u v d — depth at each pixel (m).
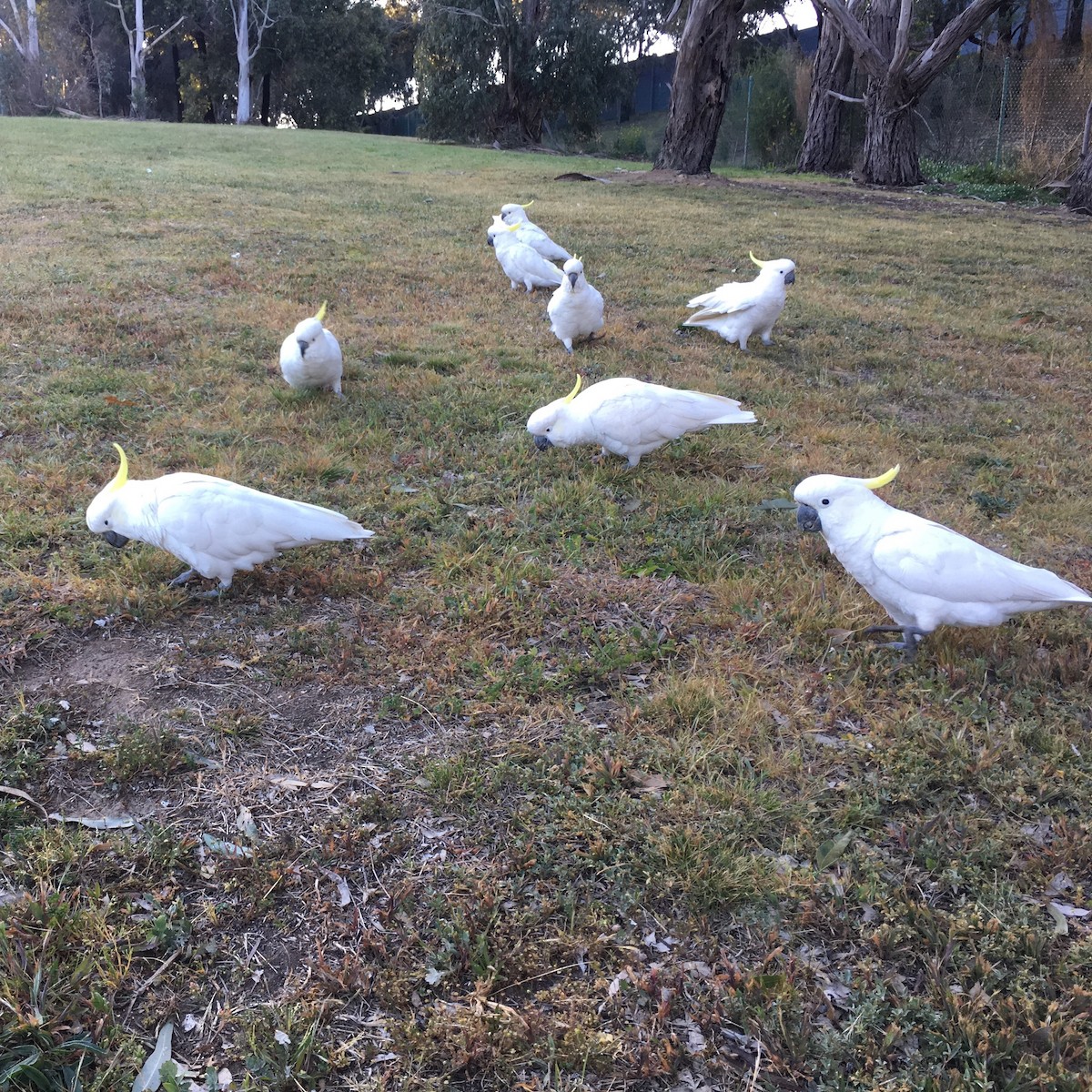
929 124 24.28
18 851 2.52
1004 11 25.44
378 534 4.26
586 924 2.44
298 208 12.38
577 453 5.21
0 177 13.18
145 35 41.59
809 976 2.34
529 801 2.82
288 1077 2.03
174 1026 2.15
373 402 5.73
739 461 5.30
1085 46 19.20
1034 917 2.49
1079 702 3.40
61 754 2.89
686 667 3.53
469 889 2.53
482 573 4.00
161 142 20.52
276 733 3.06
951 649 3.64
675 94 19.09
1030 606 3.41
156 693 3.19
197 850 2.60
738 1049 2.17
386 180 16.45
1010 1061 2.15
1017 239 12.89
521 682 3.34
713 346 7.44
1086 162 16.28
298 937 2.39
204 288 8.09
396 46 45.88
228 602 3.74
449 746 3.03
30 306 7.11
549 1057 2.11
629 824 2.73
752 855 2.64
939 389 6.82
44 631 3.41
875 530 3.45
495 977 2.28
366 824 2.72
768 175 21.56
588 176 18.17
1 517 4.09
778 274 7.01
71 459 4.74
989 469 5.45
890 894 2.55
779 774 2.98
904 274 10.47
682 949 2.40
